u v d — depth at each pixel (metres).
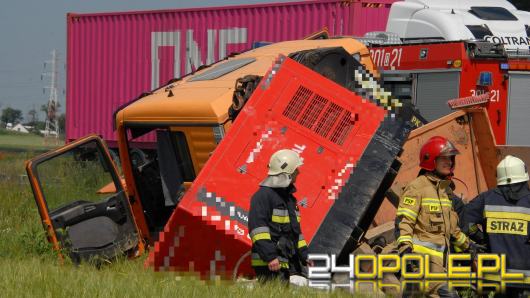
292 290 23.00
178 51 72.06
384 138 28.00
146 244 33.44
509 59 46.06
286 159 23.31
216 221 25.73
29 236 31.69
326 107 27.70
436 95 46.34
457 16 51.81
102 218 30.70
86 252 30.06
